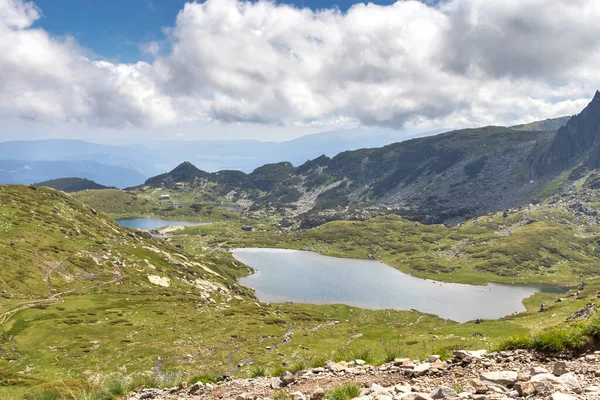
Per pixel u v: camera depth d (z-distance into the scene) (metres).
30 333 95.19
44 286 138.50
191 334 104.44
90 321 109.25
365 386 12.58
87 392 17.00
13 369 74.50
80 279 155.00
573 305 148.00
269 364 78.06
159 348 89.44
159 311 129.50
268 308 157.00
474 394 9.62
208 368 76.19
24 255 153.75
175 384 18.48
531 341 13.13
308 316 152.25
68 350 86.19
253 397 13.33
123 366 77.62
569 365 11.03
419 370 12.77
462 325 133.25
